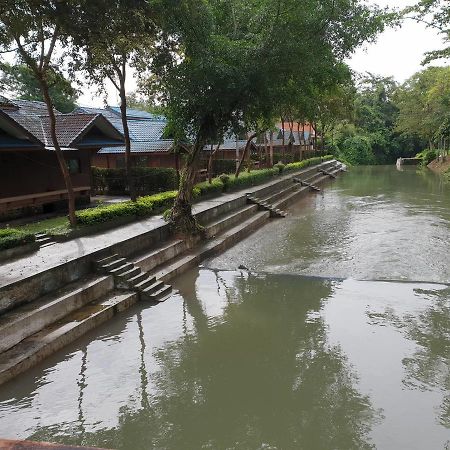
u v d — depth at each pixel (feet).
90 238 44.14
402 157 223.30
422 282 39.58
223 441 20.27
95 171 80.33
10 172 55.77
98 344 29.89
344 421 21.34
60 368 26.76
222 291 39.91
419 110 164.66
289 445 19.86
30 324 28.94
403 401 22.68
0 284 30.12
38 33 38.04
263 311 35.24
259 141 132.57
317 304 36.01
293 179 107.24
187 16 42.34
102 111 100.89
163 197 60.95
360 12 50.83
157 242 48.47
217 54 45.62
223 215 64.13
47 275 33.04
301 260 47.47
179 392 24.34
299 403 22.98
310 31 49.34
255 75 46.26
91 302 34.83
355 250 49.96
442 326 31.12
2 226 51.52
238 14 51.88
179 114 49.34
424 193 97.35
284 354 28.25
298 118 125.70
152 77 55.26
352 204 84.69
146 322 33.42
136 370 26.68
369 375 25.21
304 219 70.90
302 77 52.16
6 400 23.54
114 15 36.17
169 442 20.31
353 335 30.22
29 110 68.49
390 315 33.19
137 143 90.07
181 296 38.75
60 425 21.58
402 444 19.54
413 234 56.49
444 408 22.02
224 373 26.22
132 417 22.20
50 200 61.57
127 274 38.04
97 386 24.94
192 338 30.86
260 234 61.36
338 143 215.92
